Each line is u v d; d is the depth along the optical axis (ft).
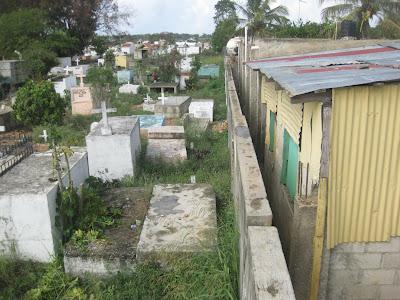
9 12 120.37
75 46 129.29
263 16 83.25
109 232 22.16
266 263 10.46
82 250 20.17
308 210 14.37
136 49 168.45
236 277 16.60
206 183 29.63
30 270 20.43
